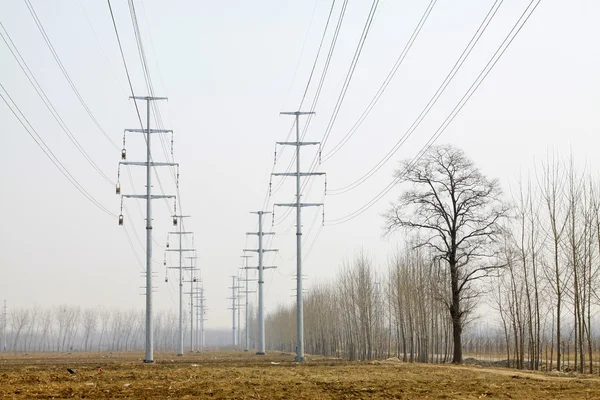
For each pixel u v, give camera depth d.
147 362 58.75
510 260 61.31
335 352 111.06
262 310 99.00
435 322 79.38
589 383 33.03
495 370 46.53
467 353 117.88
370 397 26.39
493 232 62.72
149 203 60.56
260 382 33.03
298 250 67.44
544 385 31.72
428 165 64.88
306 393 27.88
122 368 46.91
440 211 64.56
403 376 38.16
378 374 40.16
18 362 65.06
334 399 25.69
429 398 26.06
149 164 60.94
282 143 68.94
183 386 30.83
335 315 111.69
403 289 80.12
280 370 44.31
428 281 75.56
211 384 31.86
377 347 93.75
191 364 55.03
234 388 29.95
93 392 28.19
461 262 66.62
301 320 65.88
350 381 33.88
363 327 91.56
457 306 64.06
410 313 77.94
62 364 55.34
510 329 74.62
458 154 64.19
